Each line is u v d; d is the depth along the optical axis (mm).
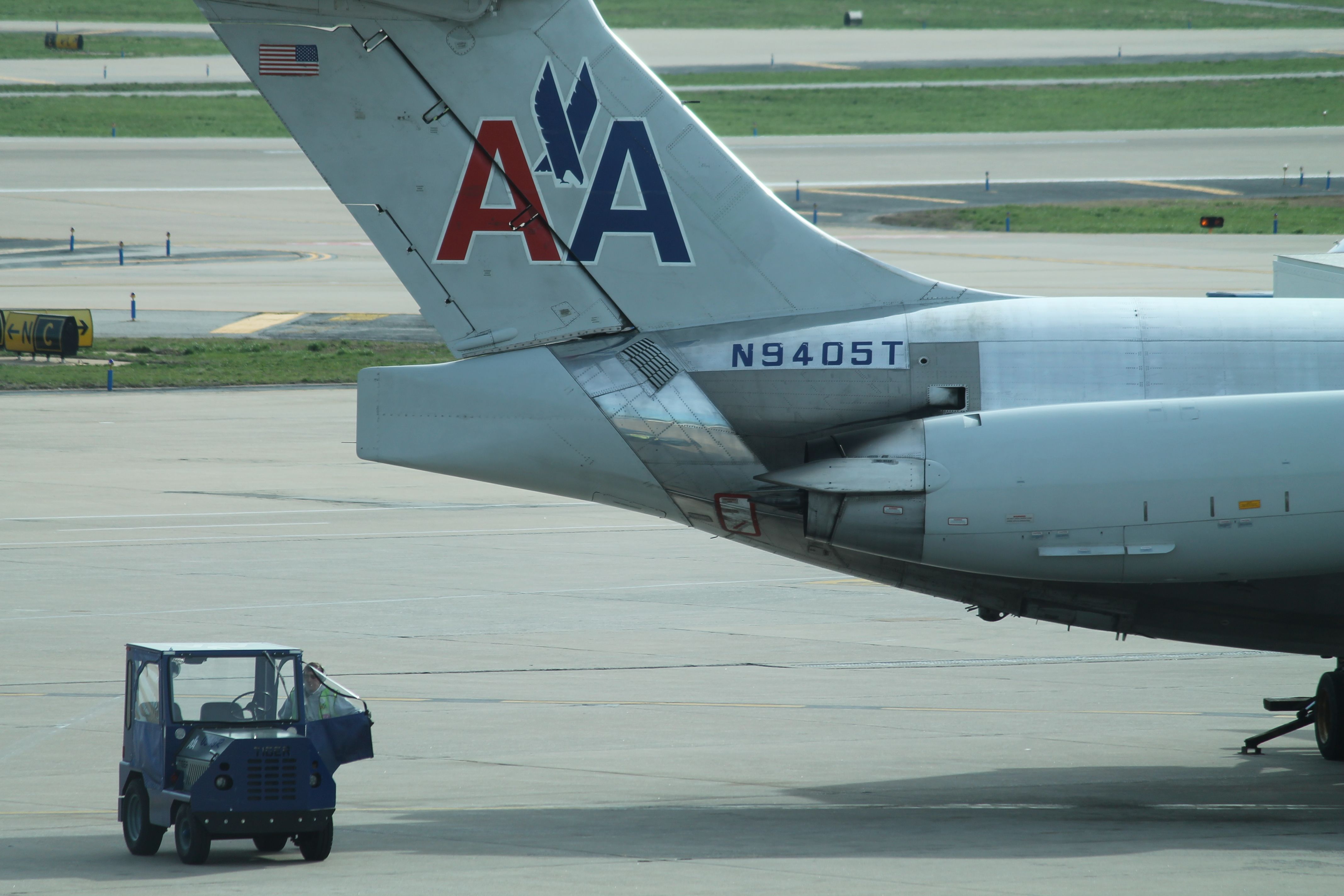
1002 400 55906
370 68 56750
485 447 58031
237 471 157625
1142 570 52906
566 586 108688
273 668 52688
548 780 64250
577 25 57125
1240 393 55656
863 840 53344
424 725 73875
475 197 57750
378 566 114375
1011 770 66375
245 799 49281
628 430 57188
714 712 76812
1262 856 50562
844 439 55750
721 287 58375
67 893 45750
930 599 106312
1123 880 46938
